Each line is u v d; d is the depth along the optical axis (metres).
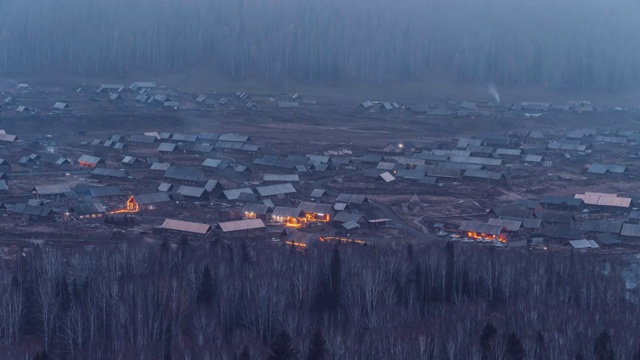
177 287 158.75
